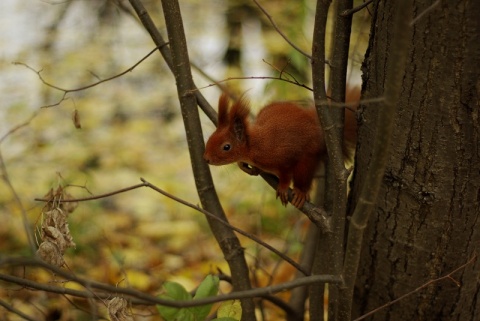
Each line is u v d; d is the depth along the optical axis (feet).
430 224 12.26
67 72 38.83
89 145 33.65
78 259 24.22
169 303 9.66
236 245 14.38
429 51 10.96
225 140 14.75
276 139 14.62
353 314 14.12
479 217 12.10
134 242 27.12
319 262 14.11
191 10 41.86
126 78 41.29
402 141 11.88
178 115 41.04
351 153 15.78
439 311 13.12
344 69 12.62
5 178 13.10
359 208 10.34
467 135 11.31
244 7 39.17
